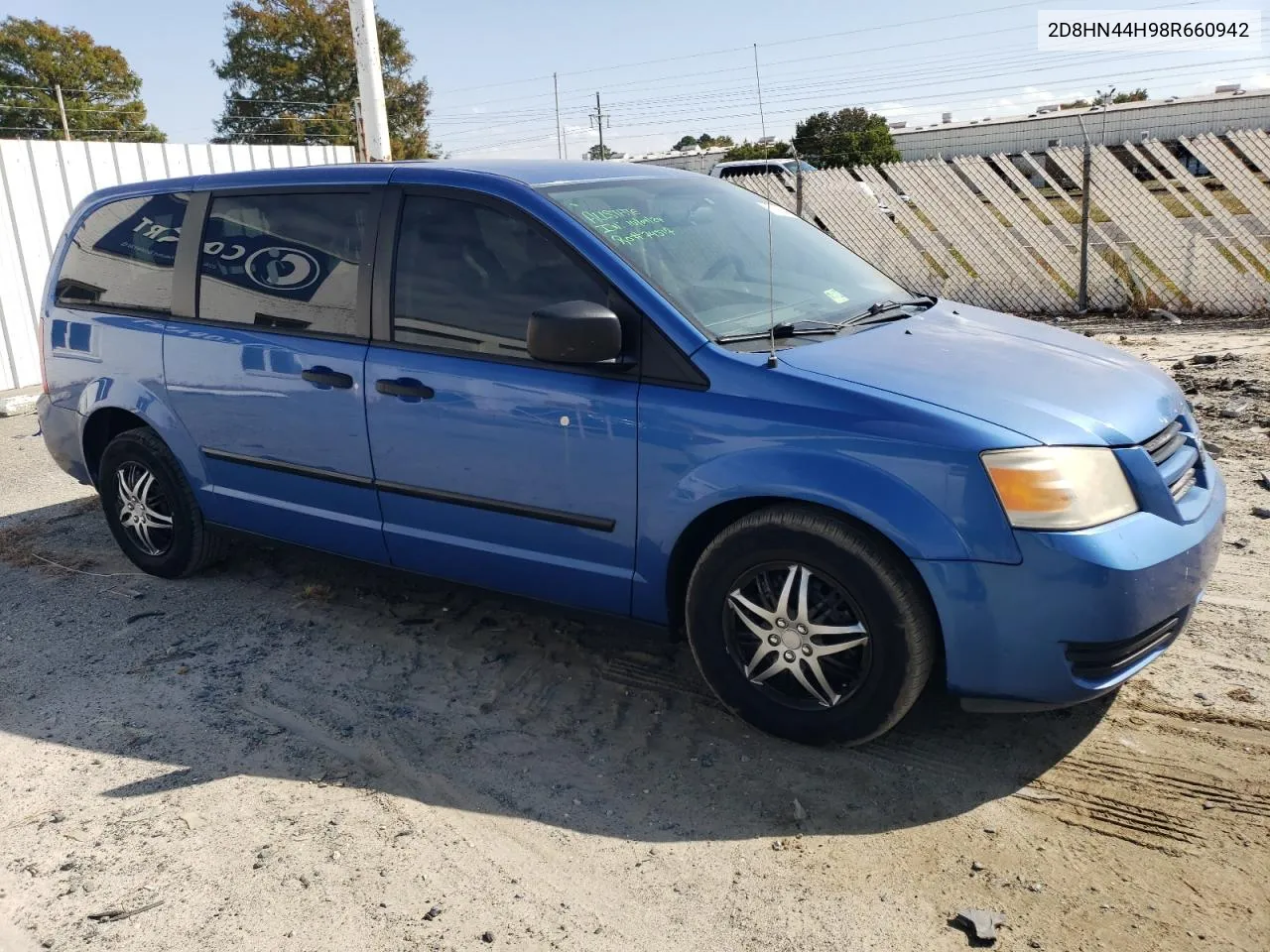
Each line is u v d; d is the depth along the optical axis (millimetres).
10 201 9539
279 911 2611
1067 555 2693
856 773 3084
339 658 4004
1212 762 3020
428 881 2711
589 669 3820
